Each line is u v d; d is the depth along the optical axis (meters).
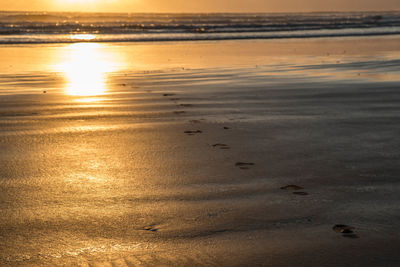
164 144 4.58
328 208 2.91
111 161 3.98
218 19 53.44
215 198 3.09
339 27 38.34
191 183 3.41
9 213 2.79
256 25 38.34
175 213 2.82
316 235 2.50
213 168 3.79
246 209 2.89
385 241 2.43
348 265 2.17
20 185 3.33
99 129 5.26
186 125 5.46
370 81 9.49
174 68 12.65
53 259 2.21
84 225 2.63
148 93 8.13
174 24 39.38
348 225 2.64
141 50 18.84
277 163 3.93
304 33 30.83
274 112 6.30
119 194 3.16
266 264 2.18
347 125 5.45
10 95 7.87
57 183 3.39
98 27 33.41
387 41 24.09
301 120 5.74
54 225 2.62
